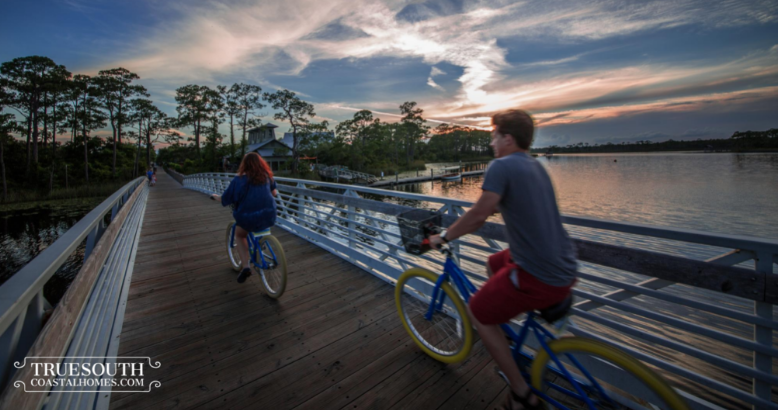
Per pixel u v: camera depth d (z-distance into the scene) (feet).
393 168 248.93
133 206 23.15
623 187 120.16
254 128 207.31
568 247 4.99
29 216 84.17
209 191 54.60
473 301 5.63
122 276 13.12
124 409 6.82
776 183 119.65
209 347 9.04
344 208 16.49
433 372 7.84
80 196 120.37
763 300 4.91
